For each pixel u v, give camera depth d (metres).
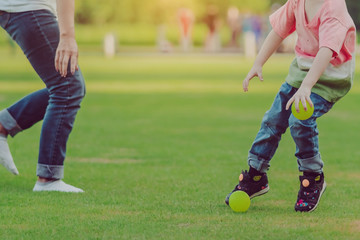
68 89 9.56
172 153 13.86
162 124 18.95
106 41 60.72
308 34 8.16
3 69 43.78
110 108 23.17
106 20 96.62
